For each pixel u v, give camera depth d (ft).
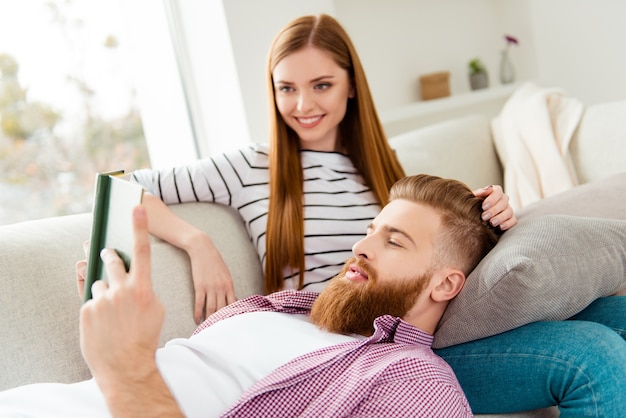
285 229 5.29
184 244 4.87
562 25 10.84
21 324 3.93
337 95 5.63
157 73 7.56
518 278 3.75
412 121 9.69
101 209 3.14
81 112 7.31
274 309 4.26
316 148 5.87
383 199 5.76
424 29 10.25
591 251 4.01
